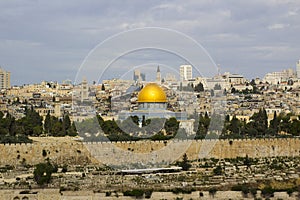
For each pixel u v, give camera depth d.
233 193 170.75
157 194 170.62
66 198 170.00
